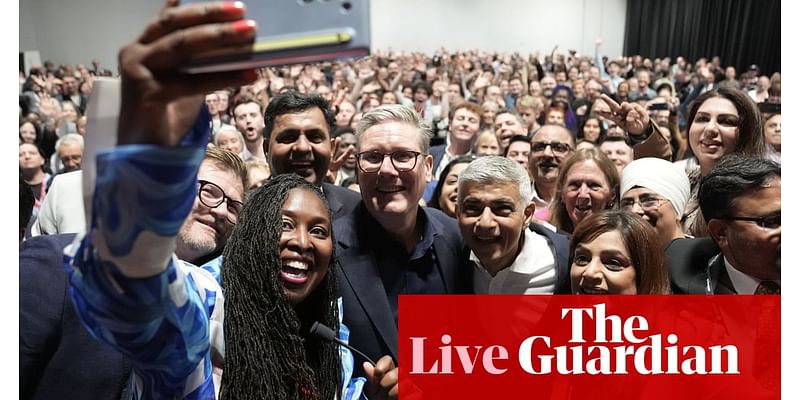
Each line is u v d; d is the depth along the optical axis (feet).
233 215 4.04
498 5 44.04
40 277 2.70
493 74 30.91
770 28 35.04
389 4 43.37
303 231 2.96
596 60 36.06
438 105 20.83
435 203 6.56
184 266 2.79
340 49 1.29
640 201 4.84
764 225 3.49
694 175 5.81
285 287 2.93
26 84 22.84
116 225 1.43
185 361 1.86
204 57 1.30
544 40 44.24
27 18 34.86
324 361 3.12
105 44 35.94
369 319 4.08
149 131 1.37
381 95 20.72
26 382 2.62
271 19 1.30
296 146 4.92
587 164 5.40
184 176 1.41
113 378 2.64
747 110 5.35
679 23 39.63
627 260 3.76
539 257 4.25
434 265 4.43
